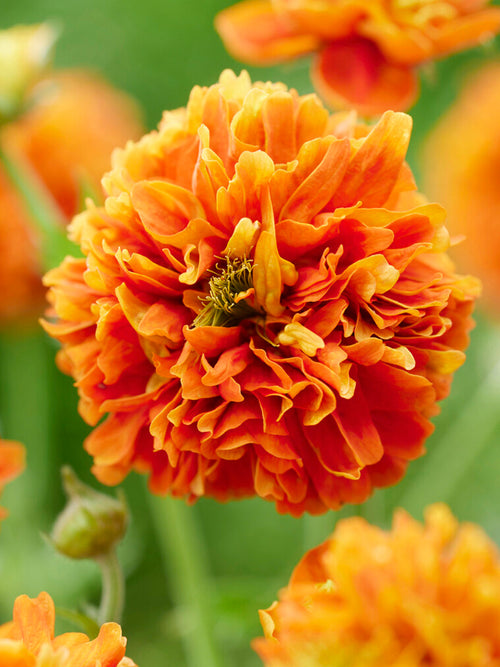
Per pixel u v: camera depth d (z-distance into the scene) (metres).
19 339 0.30
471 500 0.30
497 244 0.28
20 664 0.16
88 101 0.31
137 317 0.18
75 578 0.27
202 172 0.18
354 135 0.19
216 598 0.23
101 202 0.21
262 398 0.18
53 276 0.19
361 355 0.18
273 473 0.18
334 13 0.22
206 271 0.18
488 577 0.20
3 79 0.25
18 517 0.27
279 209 0.18
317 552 0.20
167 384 0.18
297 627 0.19
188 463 0.19
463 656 0.19
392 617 0.19
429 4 0.23
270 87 0.19
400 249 0.18
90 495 0.20
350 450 0.18
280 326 0.18
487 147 0.29
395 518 0.21
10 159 0.23
